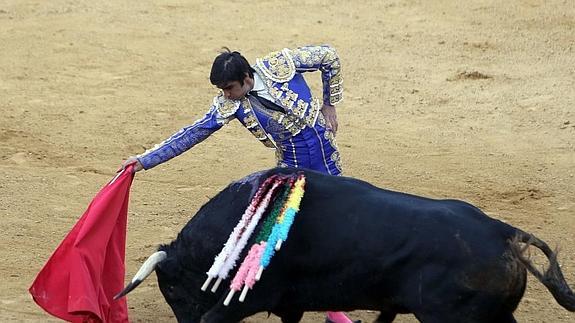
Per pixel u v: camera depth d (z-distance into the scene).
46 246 19.05
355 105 29.23
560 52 33.84
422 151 25.39
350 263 12.16
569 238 19.92
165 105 28.84
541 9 38.16
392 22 37.44
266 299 12.68
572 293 11.80
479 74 31.59
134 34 35.66
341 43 35.16
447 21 37.38
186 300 13.51
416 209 12.16
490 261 11.72
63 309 14.59
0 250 18.73
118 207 14.73
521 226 20.50
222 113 14.23
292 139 14.59
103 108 28.39
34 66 32.09
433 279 11.77
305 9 39.06
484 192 22.61
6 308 16.34
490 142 26.19
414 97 29.91
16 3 39.41
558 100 29.38
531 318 16.31
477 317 11.83
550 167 24.25
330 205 12.43
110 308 15.01
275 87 14.24
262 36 35.78
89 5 39.25
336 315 15.02
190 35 35.78
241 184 13.13
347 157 24.73
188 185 22.73
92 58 33.03
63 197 21.64
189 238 13.18
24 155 24.20
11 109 27.95
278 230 12.20
